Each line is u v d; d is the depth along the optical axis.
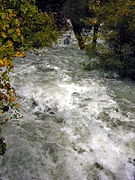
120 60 6.88
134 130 4.17
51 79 6.33
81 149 3.60
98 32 7.77
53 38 6.59
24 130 3.95
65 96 5.34
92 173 3.15
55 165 3.23
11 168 3.10
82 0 11.19
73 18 11.48
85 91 5.75
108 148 3.65
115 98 5.48
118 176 3.15
